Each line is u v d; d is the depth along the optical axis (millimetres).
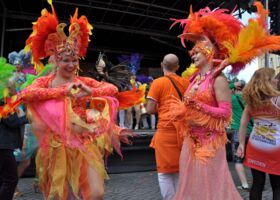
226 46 2441
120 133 2545
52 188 2301
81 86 2373
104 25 11594
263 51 2412
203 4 10023
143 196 4648
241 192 4754
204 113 2396
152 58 14875
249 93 3023
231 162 7758
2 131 3229
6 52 12000
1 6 9922
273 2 7148
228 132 7457
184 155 2543
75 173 2332
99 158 2461
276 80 3078
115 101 2572
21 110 3311
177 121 2705
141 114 9703
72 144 2314
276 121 2967
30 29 10914
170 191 3215
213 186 2361
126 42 13609
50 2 2553
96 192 2324
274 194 3008
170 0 10344
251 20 2359
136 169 6781
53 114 2309
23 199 4375
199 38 2732
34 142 4062
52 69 2623
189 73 3379
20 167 4348
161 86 3244
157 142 3234
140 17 11148
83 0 10078
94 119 2498
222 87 2430
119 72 8969
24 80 4055
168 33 12445
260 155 3014
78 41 2580
